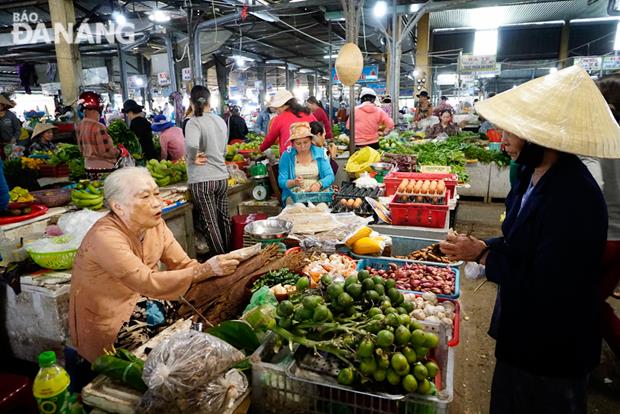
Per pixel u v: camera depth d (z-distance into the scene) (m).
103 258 1.70
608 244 2.08
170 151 5.70
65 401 1.22
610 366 2.75
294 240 2.59
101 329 1.84
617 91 1.98
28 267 2.58
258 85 19.62
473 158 6.94
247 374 1.39
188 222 4.38
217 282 1.87
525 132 1.23
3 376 2.09
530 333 1.34
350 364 1.17
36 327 2.59
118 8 8.70
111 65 16.81
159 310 2.06
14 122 7.37
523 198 1.48
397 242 2.76
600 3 14.87
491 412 1.55
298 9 9.64
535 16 17.27
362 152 4.54
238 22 10.41
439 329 1.37
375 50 17.39
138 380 1.25
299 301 1.41
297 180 3.66
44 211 3.29
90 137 4.27
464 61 15.16
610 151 1.18
